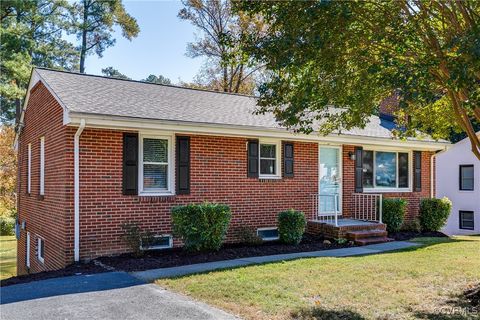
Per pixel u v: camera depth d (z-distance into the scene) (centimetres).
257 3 580
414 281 712
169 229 1037
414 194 1547
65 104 905
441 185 2277
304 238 1219
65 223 905
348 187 1385
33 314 541
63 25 3219
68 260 902
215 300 598
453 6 561
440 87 645
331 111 1284
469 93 525
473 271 786
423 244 1165
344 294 630
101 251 942
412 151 1550
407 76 482
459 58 492
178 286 672
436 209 1492
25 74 2148
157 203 1022
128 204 983
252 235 1112
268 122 1197
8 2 2506
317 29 541
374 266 826
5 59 2181
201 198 1086
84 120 878
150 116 965
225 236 1082
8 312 549
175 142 1054
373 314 541
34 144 1252
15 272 1555
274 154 1243
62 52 3225
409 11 575
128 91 1177
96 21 3497
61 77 1147
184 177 1062
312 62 585
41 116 1168
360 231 1216
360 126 739
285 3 549
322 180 1341
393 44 552
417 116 877
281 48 555
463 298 615
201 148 1093
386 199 1394
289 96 633
